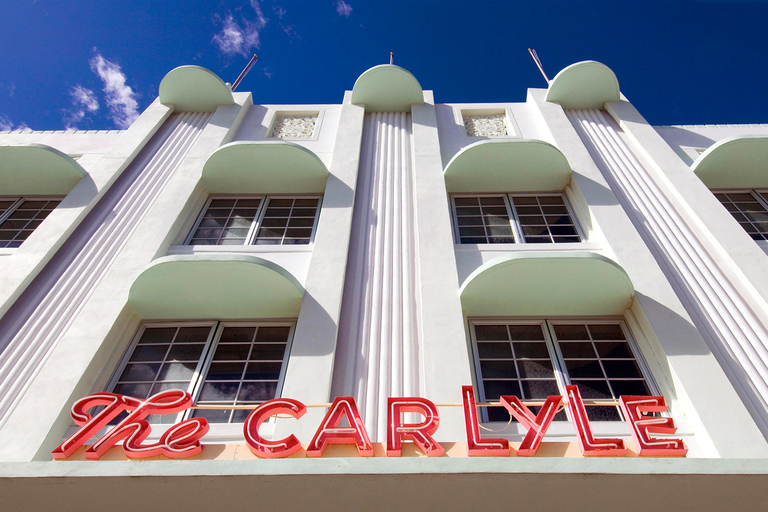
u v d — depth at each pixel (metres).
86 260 8.45
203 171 9.95
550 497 4.18
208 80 11.92
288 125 12.05
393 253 8.34
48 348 7.13
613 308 7.48
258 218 9.68
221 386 6.78
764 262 7.67
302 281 8.05
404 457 4.18
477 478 4.05
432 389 6.23
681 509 4.22
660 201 9.16
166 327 7.65
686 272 7.80
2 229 9.91
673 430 4.91
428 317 7.10
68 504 4.25
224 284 7.26
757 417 5.95
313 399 6.08
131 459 4.74
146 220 9.00
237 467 4.08
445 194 9.34
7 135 11.88
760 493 4.07
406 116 12.00
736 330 6.92
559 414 6.40
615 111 11.52
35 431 5.94
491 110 12.30
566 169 9.76
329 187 9.48
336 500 4.21
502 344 7.34
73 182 10.19
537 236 9.20
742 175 10.06
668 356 6.50
